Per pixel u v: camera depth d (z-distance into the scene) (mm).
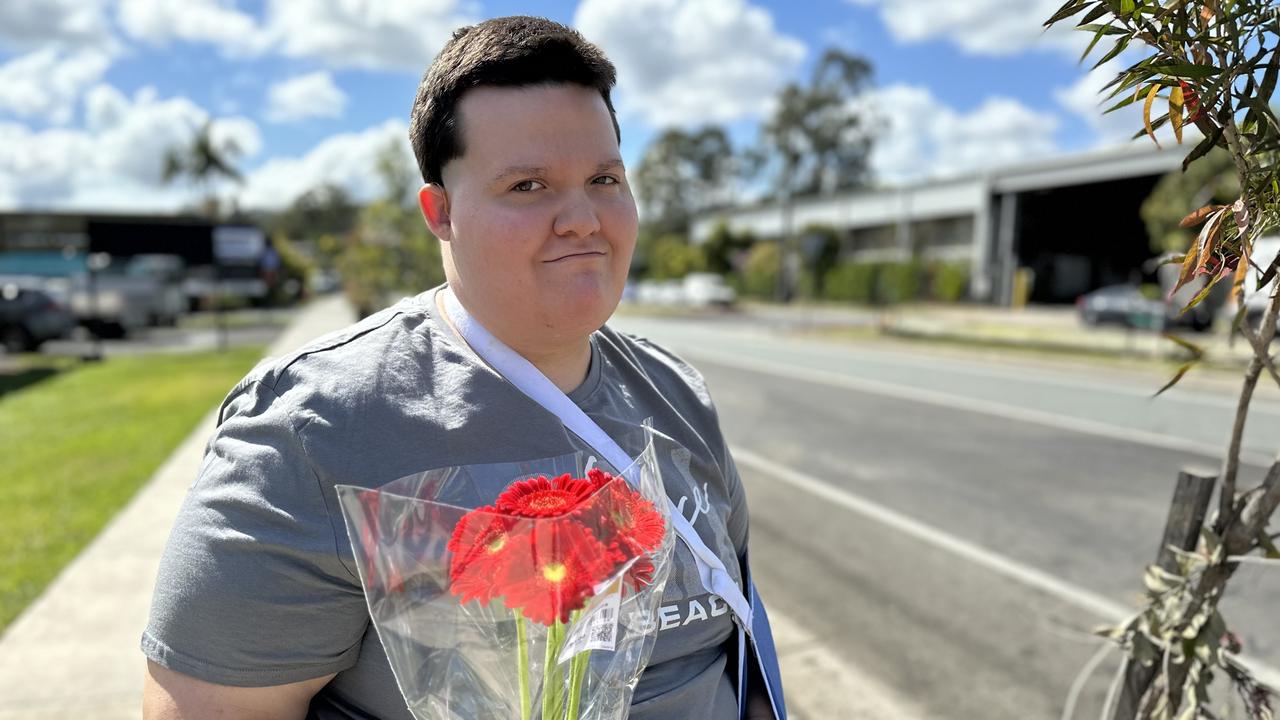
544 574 848
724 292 37594
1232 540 1510
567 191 1065
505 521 866
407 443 1017
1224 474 1525
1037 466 6816
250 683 965
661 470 1221
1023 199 38031
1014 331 22281
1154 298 16531
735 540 1441
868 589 4180
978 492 6008
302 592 967
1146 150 30438
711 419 1412
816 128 59719
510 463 1044
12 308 16641
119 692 2973
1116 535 5023
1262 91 1112
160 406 9352
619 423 1188
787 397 10781
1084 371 13766
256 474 978
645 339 1482
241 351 16656
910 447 7594
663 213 73625
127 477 5988
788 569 4461
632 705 1123
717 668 1232
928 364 15047
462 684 906
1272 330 1288
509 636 898
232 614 947
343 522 977
